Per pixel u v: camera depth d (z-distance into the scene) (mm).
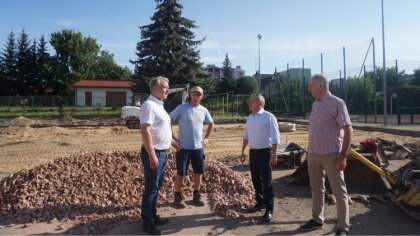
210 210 6094
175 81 34969
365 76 26797
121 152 7699
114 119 33344
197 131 6188
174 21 35312
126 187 6703
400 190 5953
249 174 8844
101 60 73875
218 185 7004
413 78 33062
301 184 7770
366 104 26703
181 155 6133
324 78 4973
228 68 58000
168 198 6586
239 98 39656
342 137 5062
